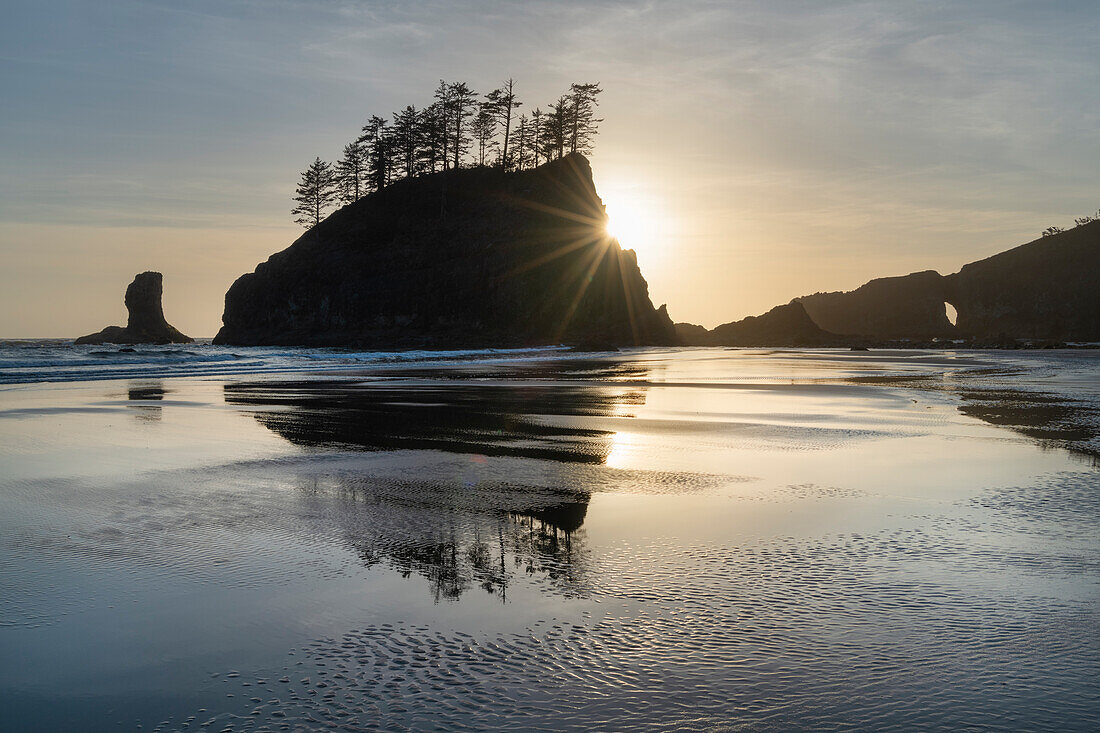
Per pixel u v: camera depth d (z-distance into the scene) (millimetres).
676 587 7434
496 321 116938
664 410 25172
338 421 22047
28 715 5012
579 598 7117
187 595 7273
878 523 9992
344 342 112312
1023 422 21484
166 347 100750
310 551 8750
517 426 20906
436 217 131250
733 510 10773
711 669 5570
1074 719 4848
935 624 6438
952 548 8773
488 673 5516
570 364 62688
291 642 6129
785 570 7953
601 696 5160
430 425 21109
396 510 10859
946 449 16516
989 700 5102
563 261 123688
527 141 140750
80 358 56562
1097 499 11430
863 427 20453
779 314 179125
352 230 131375
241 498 11688
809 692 5211
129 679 5512
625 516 10453
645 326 133125
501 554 8625
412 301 118125
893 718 4859
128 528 9828
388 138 138125
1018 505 11039
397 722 4816
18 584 7559
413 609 6867
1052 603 6961
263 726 4812
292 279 126500
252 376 44062
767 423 21500
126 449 16719
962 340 184000
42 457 15578
